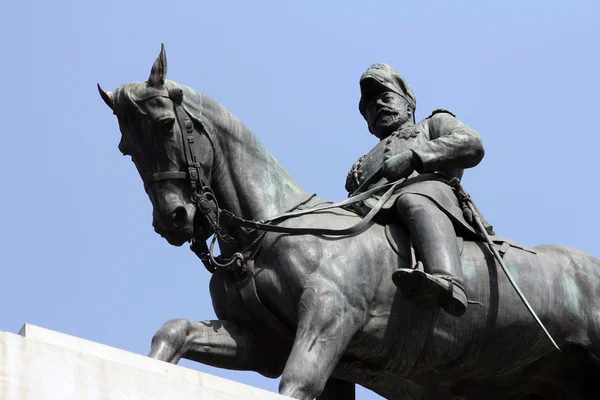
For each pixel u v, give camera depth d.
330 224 10.88
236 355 10.73
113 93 10.84
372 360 10.98
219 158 10.91
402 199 11.09
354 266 10.70
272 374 11.06
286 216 10.82
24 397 8.42
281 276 10.61
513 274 11.29
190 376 9.26
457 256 10.80
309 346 10.28
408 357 10.98
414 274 10.34
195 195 10.69
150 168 10.72
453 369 11.27
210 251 10.76
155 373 8.98
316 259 10.62
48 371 8.58
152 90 10.75
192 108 10.86
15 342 8.56
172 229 10.64
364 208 11.18
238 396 9.30
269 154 11.19
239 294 10.72
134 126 10.75
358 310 10.64
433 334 10.95
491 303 11.12
